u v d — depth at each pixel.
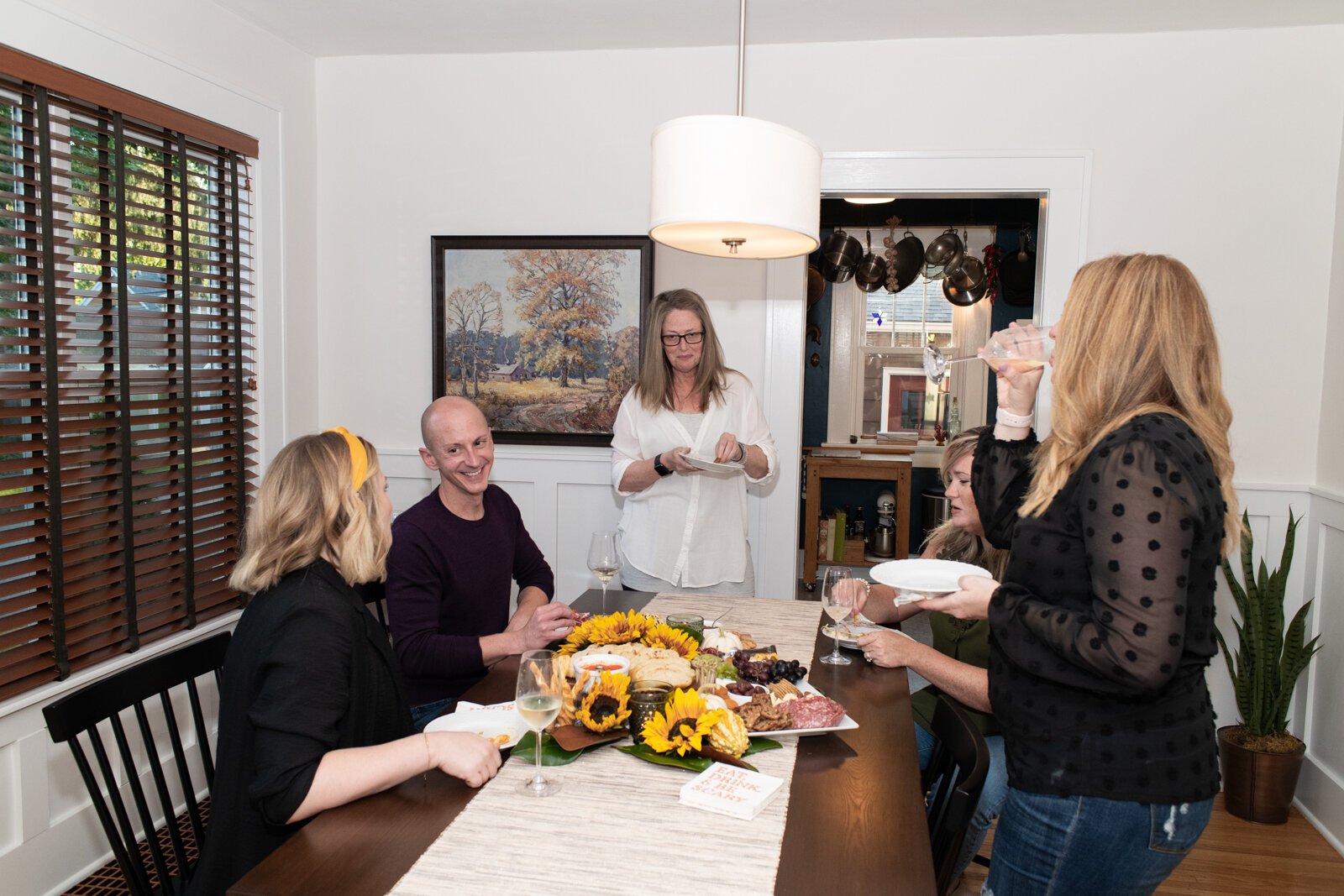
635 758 1.43
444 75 3.39
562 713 1.50
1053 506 1.28
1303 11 2.82
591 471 3.43
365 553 1.46
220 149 2.89
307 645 1.31
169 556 2.66
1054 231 3.11
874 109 3.17
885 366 6.18
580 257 3.35
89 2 2.35
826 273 5.09
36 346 2.25
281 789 1.23
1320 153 2.97
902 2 2.79
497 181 3.40
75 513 2.30
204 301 2.84
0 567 2.16
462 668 1.88
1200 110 3.02
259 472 3.14
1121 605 1.13
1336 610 2.86
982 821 1.97
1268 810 2.87
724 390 2.83
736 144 1.61
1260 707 2.89
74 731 1.45
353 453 1.48
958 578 1.69
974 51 3.11
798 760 1.43
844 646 2.04
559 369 3.40
